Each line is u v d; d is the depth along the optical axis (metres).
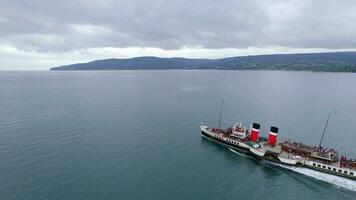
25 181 71.81
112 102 192.00
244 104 187.75
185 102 195.62
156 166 83.56
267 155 89.25
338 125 134.50
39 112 152.50
